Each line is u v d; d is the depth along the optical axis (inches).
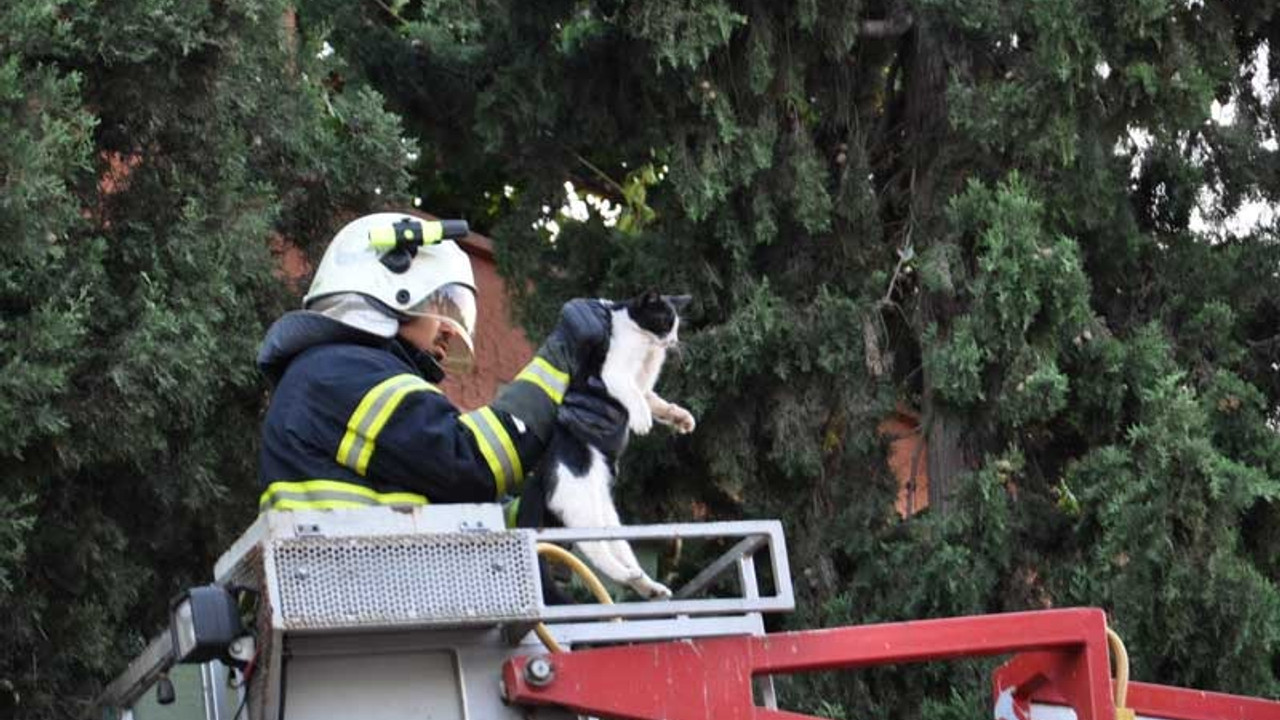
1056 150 503.5
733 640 284.2
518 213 548.4
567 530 275.4
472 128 554.6
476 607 264.8
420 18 601.9
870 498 528.7
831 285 535.8
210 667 296.8
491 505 272.8
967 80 526.6
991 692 491.8
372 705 268.7
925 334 513.7
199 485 419.2
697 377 515.2
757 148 509.7
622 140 530.9
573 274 542.0
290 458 278.7
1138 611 490.6
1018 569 514.0
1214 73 522.3
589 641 278.4
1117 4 496.7
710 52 508.7
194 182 426.3
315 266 467.2
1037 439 535.2
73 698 401.7
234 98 438.3
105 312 401.7
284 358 291.6
